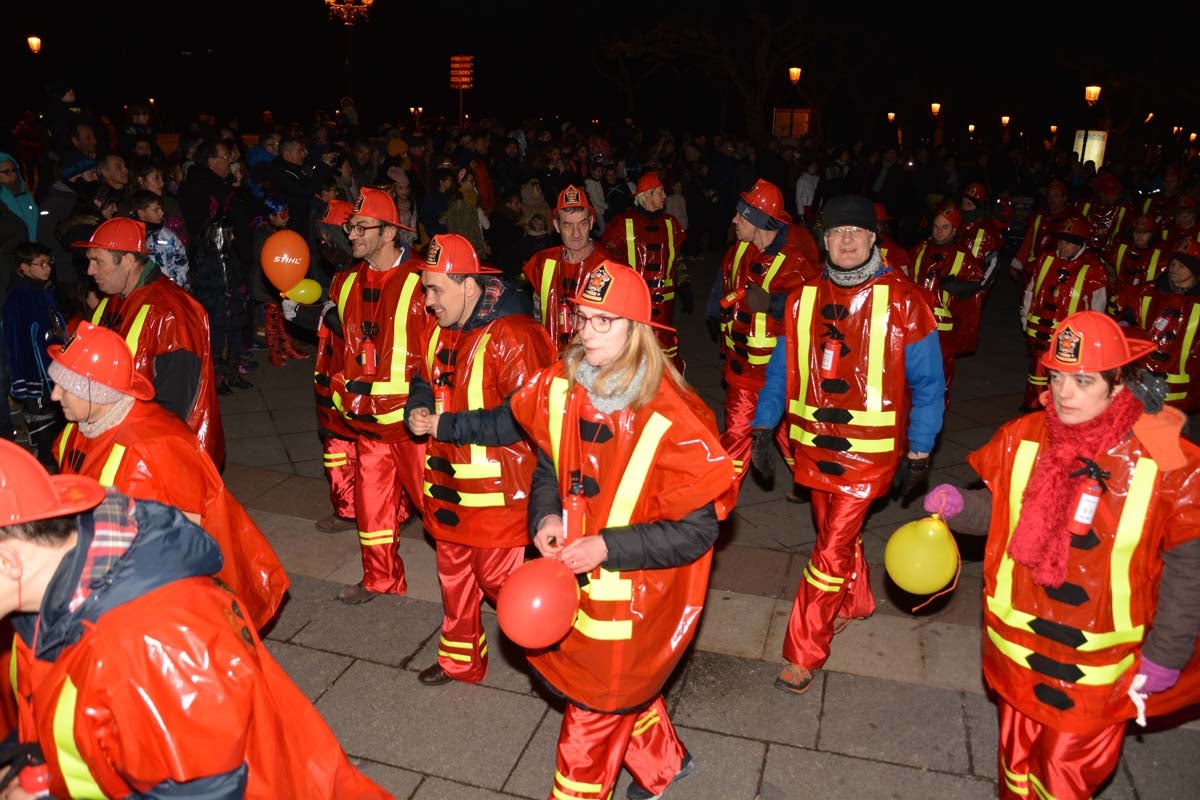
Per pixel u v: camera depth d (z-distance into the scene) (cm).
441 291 398
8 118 2480
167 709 205
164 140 1775
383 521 515
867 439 435
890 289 427
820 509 456
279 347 983
